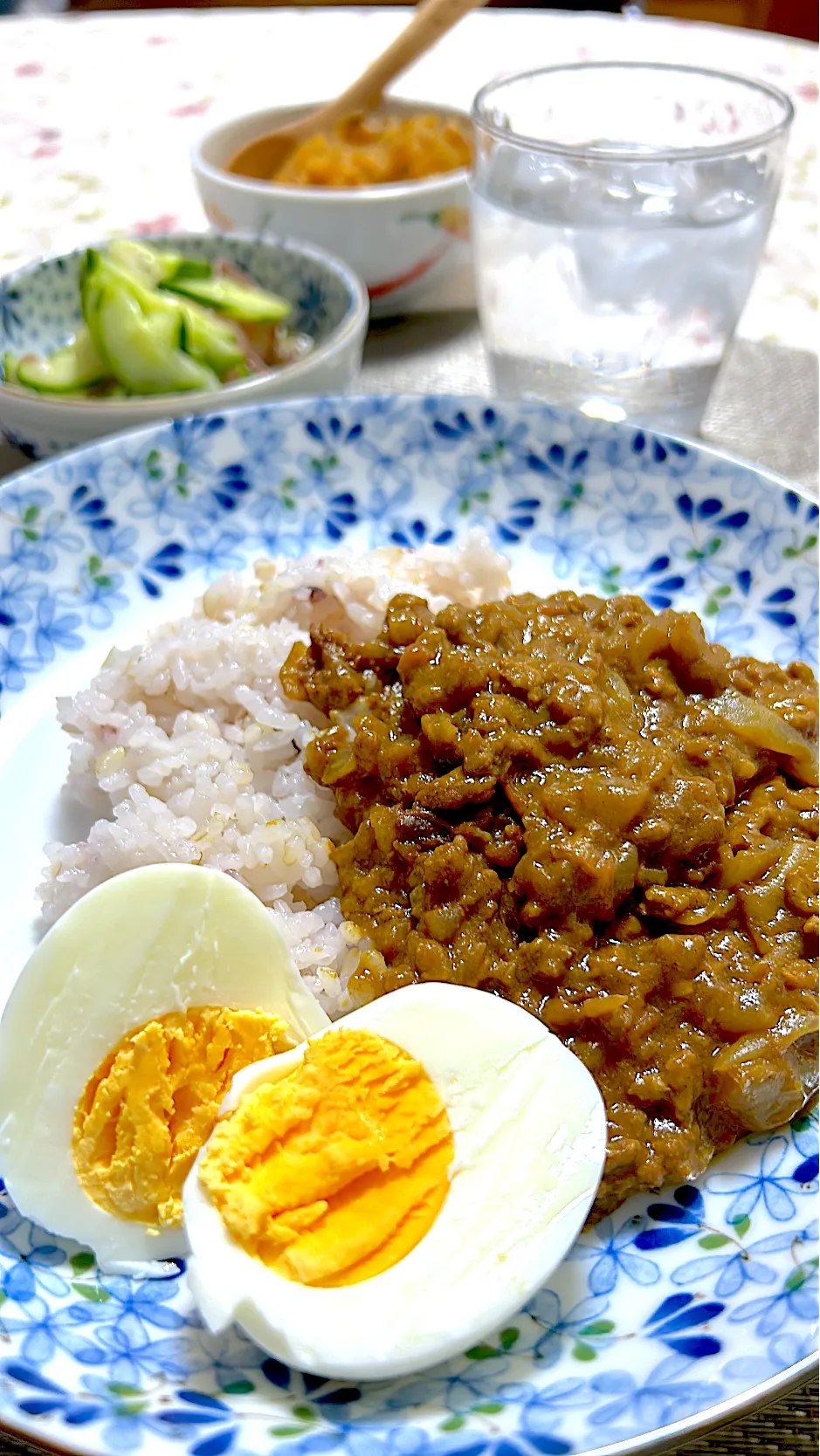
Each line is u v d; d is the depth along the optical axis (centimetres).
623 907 42
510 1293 37
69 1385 35
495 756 42
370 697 44
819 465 54
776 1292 38
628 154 51
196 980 40
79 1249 40
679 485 51
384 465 53
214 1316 36
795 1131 41
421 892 42
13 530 50
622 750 42
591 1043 40
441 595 48
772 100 54
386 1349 36
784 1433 37
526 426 53
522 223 52
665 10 89
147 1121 40
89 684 47
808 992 41
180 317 54
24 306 57
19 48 77
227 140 63
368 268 60
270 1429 34
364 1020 40
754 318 60
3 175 68
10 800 46
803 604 49
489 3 90
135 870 40
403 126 62
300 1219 39
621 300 53
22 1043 39
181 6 97
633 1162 40
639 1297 39
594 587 51
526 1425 34
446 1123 39
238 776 45
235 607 48
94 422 52
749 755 43
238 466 52
